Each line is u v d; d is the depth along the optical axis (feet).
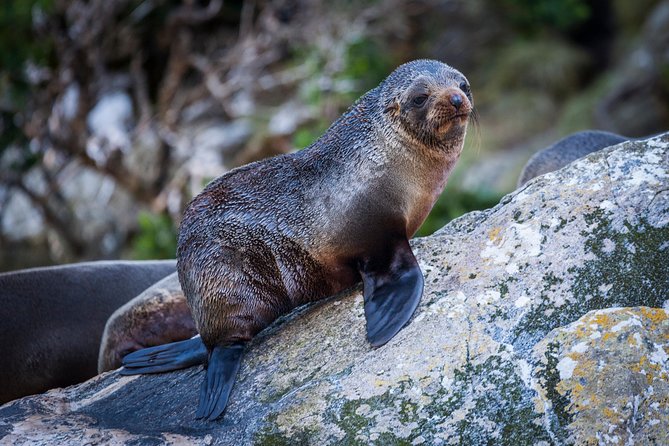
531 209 26.76
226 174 28.94
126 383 28.19
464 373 23.41
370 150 28.30
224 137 79.92
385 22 80.94
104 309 41.65
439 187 29.37
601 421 21.66
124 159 78.28
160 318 36.40
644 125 96.12
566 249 25.31
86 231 80.79
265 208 27.94
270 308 27.66
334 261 27.81
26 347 40.24
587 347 22.68
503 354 23.52
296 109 77.56
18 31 72.43
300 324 27.20
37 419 26.35
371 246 27.61
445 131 27.94
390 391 23.58
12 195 83.35
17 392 40.14
